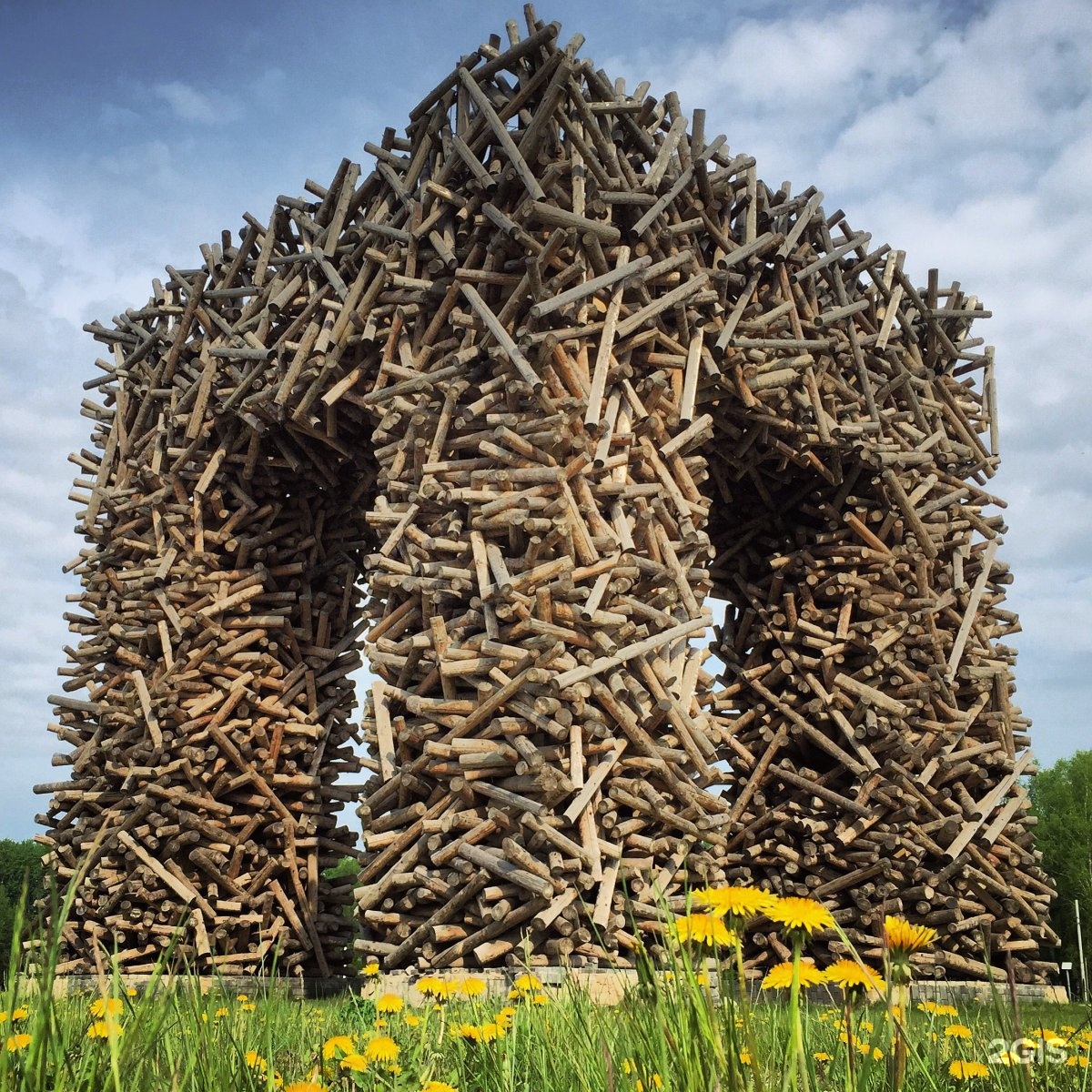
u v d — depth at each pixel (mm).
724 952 8219
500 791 6102
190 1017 2268
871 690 8969
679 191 7352
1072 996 7875
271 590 9328
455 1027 3012
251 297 8734
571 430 6652
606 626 6391
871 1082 1896
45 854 8586
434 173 7336
